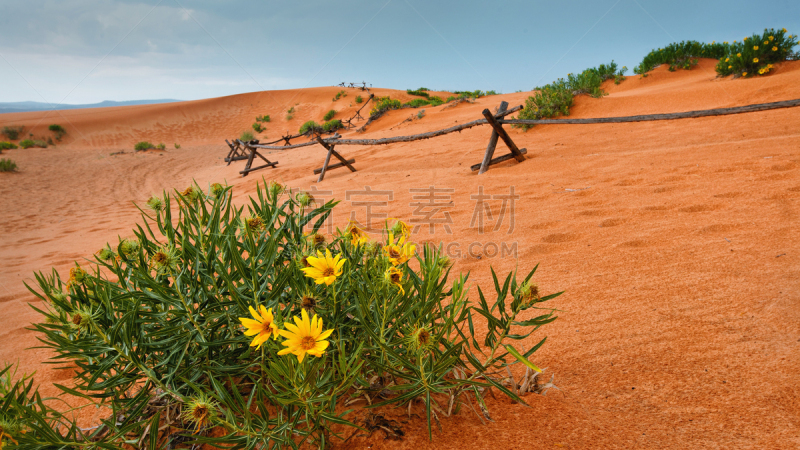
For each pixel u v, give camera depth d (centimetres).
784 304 187
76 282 122
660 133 750
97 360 116
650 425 127
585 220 365
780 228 279
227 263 125
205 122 4588
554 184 517
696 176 444
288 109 4803
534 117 1123
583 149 720
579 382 154
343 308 124
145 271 116
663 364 159
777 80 947
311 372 100
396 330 122
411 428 128
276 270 131
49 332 109
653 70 1792
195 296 121
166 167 1845
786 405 128
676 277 234
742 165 450
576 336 187
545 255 301
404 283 120
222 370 120
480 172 676
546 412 135
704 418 128
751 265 233
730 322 181
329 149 924
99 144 3516
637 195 413
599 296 225
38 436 103
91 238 671
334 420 110
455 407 136
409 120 1919
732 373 148
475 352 180
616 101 1118
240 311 121
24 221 897
